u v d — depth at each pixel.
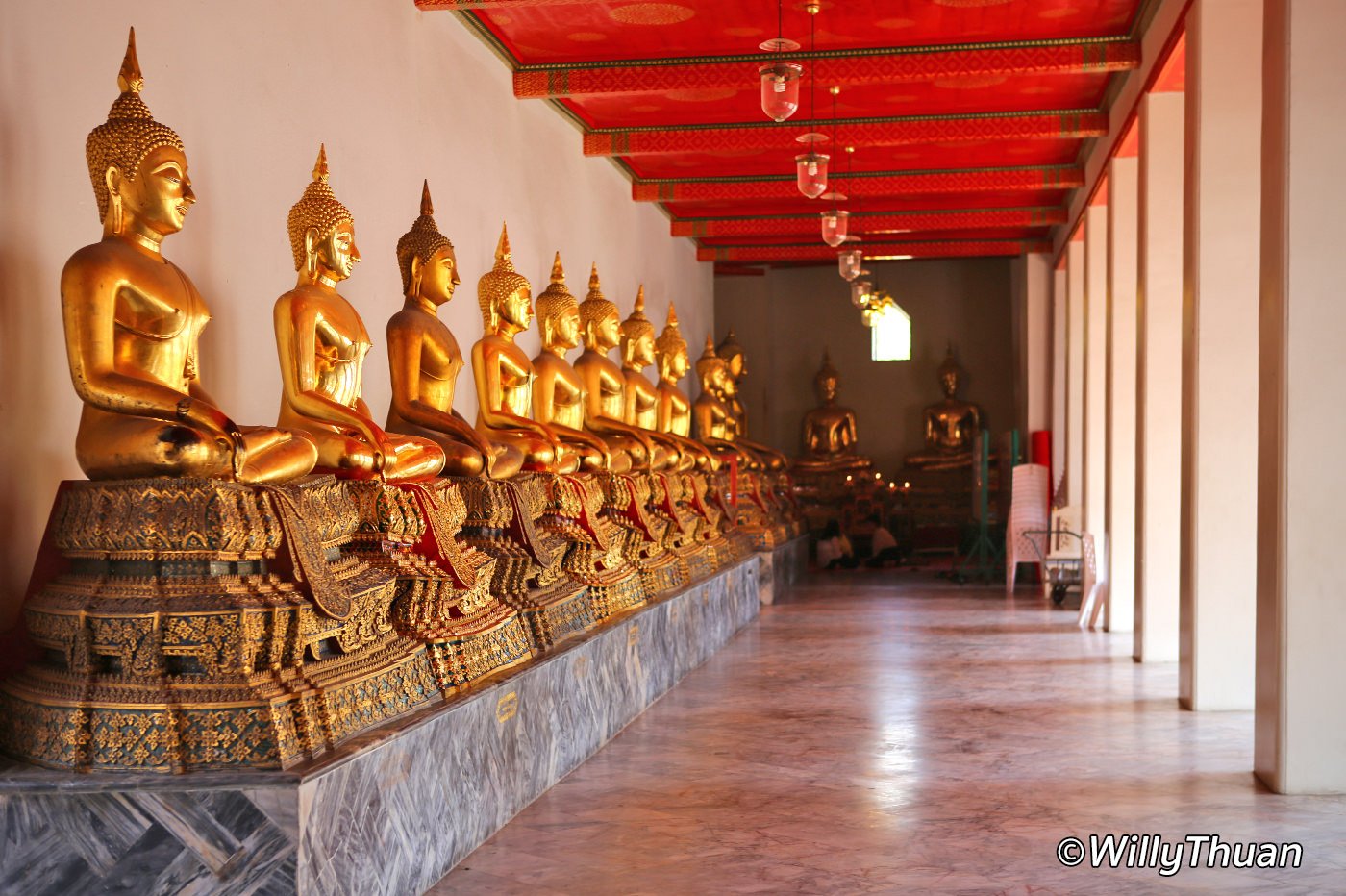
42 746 3.74
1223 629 7.36
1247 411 7.31
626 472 9.12
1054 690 8.10
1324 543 5.48
